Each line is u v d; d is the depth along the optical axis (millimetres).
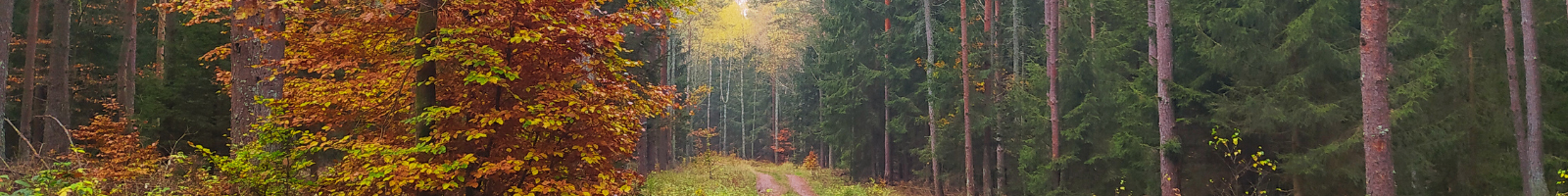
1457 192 10523
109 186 7461
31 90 13469
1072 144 15242
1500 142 11047
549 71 6504
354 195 6293
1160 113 11750
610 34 6469
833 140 25250
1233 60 11109
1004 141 18219
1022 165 16219
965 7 18656
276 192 6094
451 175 5711
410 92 6820
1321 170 10469
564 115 6051
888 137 25391
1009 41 20125
